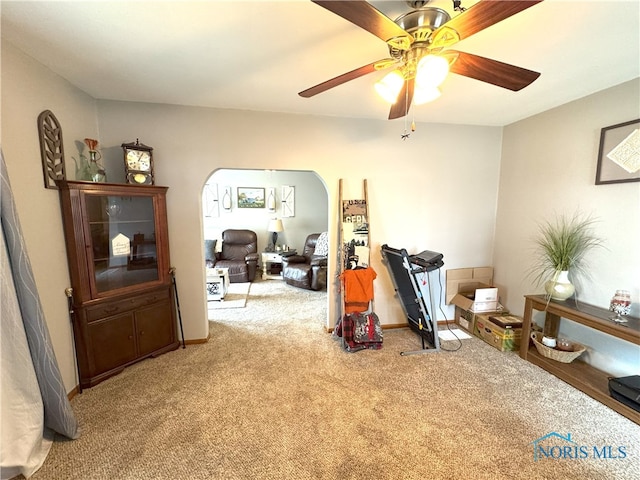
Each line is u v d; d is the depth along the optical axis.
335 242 2.92
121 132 2.39
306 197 6.03
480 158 3.09
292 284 4.88
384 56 1.67
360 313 2.81
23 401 1.40
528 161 2.79
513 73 1.31
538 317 2.72
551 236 2.52
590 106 2.22
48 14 1.28
